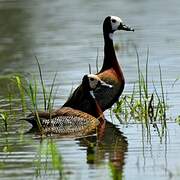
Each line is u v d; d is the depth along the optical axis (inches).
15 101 754.2
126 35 1130.0
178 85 784.3
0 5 1407.5
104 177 509.4
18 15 1316.4
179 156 557.6
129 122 677.9
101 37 1103.0
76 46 1042.1
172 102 721.0
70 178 508.1
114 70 729.0
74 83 814.5
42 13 1330.0
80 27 1190.9
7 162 553.3
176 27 1166.3
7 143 609.9
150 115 686.5
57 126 656.4
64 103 727.1
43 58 975.0
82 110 693.9
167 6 1381.6
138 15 1293.1
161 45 1028.5
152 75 840.9
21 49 1047.0
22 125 669.3
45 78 850.1
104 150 583.8
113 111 724.7
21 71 901.2
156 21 1227.9
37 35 1144.8
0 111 712.4
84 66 906.7
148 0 1462.8
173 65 891.4
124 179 506.9
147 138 615.8
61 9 1366.9
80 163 545.3
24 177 513.7
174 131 634.2
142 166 535.2
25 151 583.5
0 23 1259.8
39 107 716.0
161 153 566.9
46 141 616.4
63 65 920.3
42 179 507.8
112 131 647.1
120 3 1440.7
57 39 1100.5
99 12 1330.0
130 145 596.1
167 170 523.2
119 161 550.0
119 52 1003.9
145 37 1101.1
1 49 1056.2
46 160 555.8
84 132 651.5
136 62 925.8
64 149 589.0
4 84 842.8
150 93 759.1
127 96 740.7
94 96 701.9
